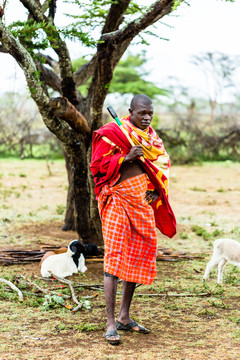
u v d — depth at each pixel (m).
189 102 32.22
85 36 6.21
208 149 27.41
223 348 4.16
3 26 5.85
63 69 7.30
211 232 9.80
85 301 5.25
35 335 4.40
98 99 6.94
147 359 3.90
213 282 6.24
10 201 13.53
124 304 4.58
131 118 4.62
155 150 4.55
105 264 4.37
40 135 29.48
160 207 4.81
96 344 4.22
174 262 7.36
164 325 4.73
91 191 7.48
